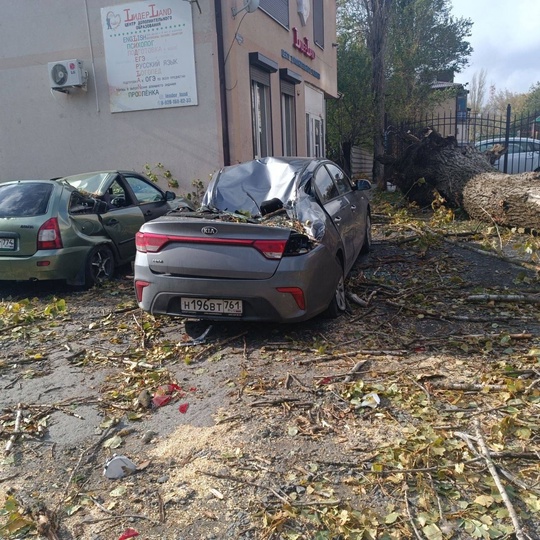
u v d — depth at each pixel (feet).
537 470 9.72
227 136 36.27
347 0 81.41
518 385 12.38
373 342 15.76
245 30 38.04
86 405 12.86
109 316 19.13
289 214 17.47
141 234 16.29
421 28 87.04
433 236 28.32
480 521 8.57
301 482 9.64
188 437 11.27
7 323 18.69
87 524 8.92
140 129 37.01
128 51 35.99
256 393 13.01
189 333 17.07
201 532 8.63
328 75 65.82
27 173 39.96
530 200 29.09
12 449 11.11
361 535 8.32
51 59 37.68
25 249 21.04
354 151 82.79
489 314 17.97
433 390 12.80
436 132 40.06
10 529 8.75
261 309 15.31
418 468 9.89
